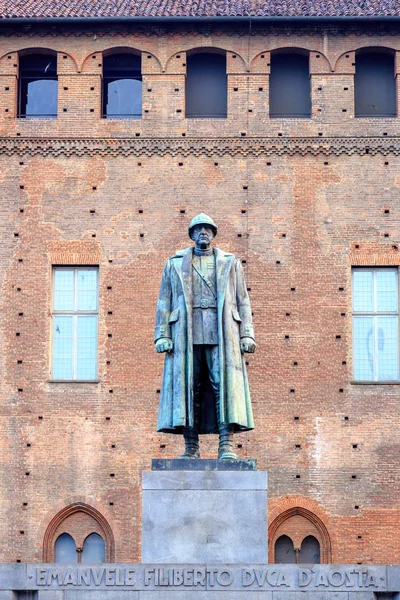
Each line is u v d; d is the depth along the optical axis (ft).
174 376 120.88
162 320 122.72
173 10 205.67
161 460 117.80
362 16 203.10
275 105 206.28
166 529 115.34
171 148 202.49
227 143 202.69
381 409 194.80
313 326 197.26
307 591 111.14
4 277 199.21
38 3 208.64
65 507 192.24
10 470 193.36
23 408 195.11
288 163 202.28
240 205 200.95
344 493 192.24
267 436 193.77
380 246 200.03
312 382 195.52
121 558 190.60
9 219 201.05
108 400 195.21
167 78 204.64
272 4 207.82
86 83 204.54
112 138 202.80
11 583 111.75
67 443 194.08
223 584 111.34
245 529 115.24
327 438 193.77
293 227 200.44
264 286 198.39
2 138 202.90
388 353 197.67
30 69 207.82
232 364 120.78
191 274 123.13
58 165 202.69
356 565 111.75
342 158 202.49
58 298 199.62
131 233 200.44
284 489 192.24
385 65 207.21
